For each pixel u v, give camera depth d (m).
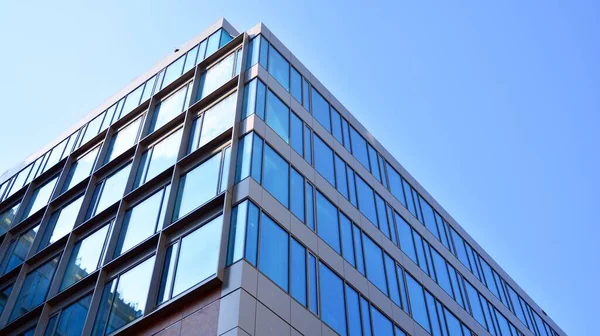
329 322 23.72
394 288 30.77
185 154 29.19
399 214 37.06
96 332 23.55
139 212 28.08
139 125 35.22
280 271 22.75
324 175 30.83
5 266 33.66
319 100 35.31
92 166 35.72
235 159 25.91
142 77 41.06
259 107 28.66
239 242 21.95
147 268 24.31
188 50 39.25
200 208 24.31
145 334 21.36
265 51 32.88
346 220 30.28
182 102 33.75
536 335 45.50
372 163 37.62
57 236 32.28
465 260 42.41
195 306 20.86
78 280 27.42
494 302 42.38
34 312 27.02
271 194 25.22
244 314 19.56
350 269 27.75
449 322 34.16
